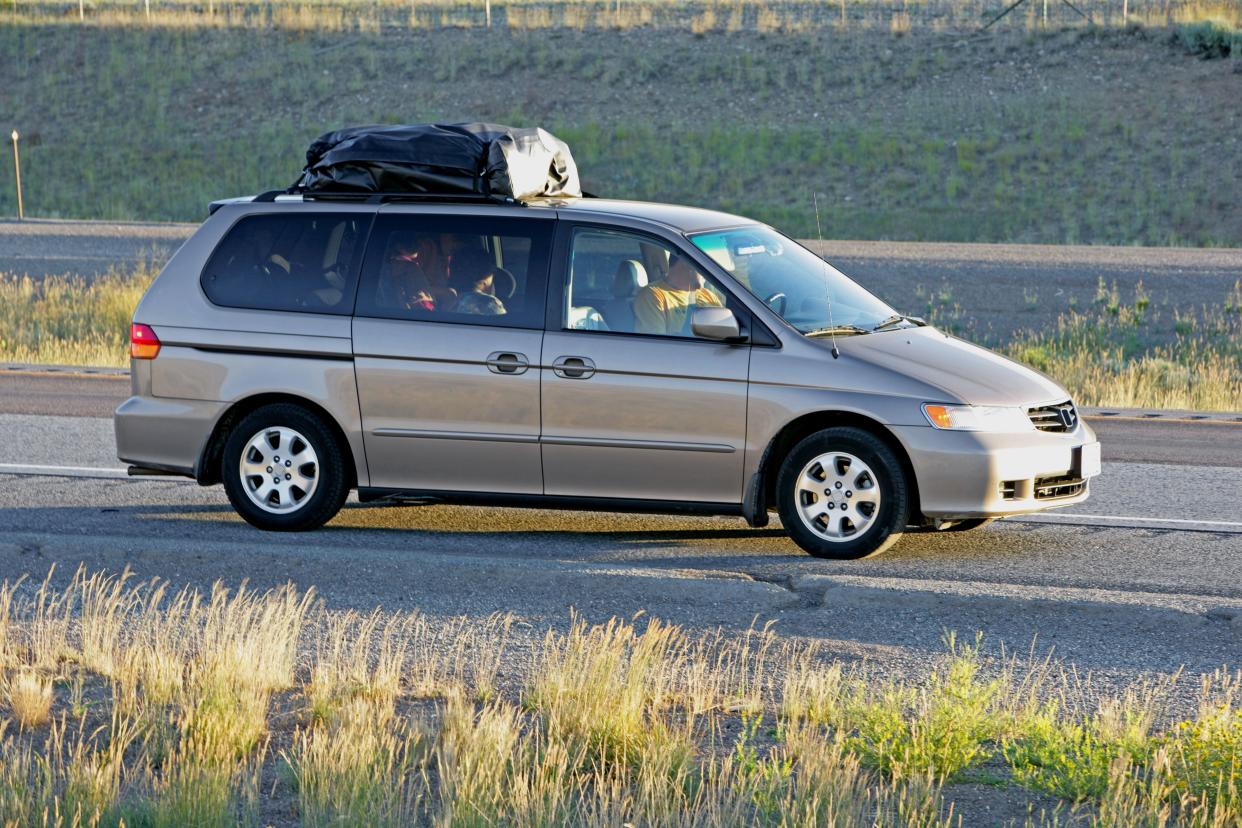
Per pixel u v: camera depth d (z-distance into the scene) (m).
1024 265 93.00
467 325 28.53
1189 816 15.96
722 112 145.62
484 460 28.53
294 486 29.84
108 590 25.64
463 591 25.56
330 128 151.62
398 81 160.12
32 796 15.92
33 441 41.19
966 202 120.94
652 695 19.91
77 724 19.05
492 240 28.78
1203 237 109.94
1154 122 129.75
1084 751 17.30
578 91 153.25
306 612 24.27
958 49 151.75
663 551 28.50
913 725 18.05
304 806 16.08
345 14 183.75
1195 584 26.50
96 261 99.38
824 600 25.11
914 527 28.00
